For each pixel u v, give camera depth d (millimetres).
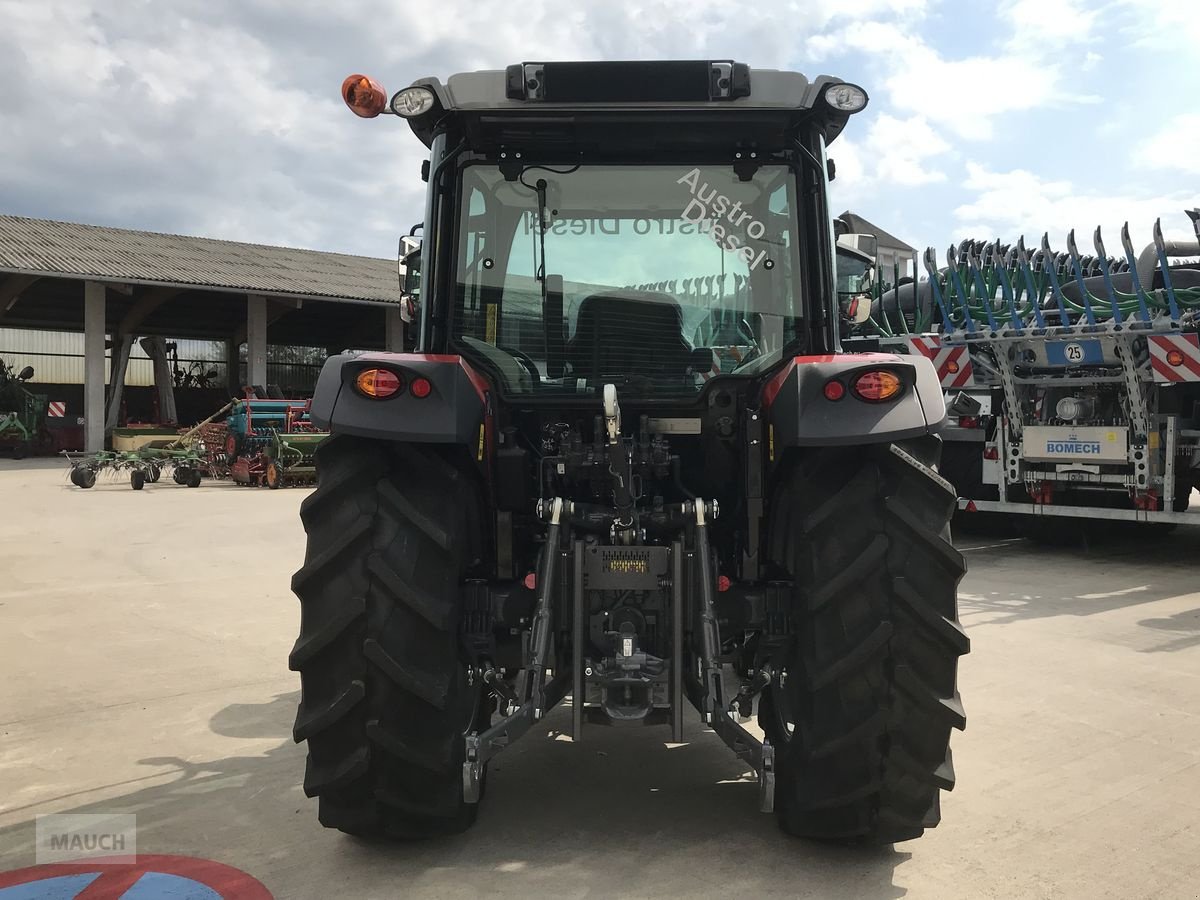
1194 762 3365
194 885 2488
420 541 2518
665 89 2721
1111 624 5406
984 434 7836
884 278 9609
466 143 2910
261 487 15555
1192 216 6617
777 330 2949
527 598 2791
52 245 24234
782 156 2924
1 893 2443
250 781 3209
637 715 2525
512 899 2416
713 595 2650
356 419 2455
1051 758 3406
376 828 2609
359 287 26688
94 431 23141
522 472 2811
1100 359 6973
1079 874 2555
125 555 8141
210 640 5148
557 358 2967
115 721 3824
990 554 7836
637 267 2953
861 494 2508
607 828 2830
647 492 2938
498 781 3191
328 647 2473
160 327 29641
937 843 2736
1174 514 6770
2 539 9109
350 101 2867
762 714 2830
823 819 2586
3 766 3348
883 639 2404
